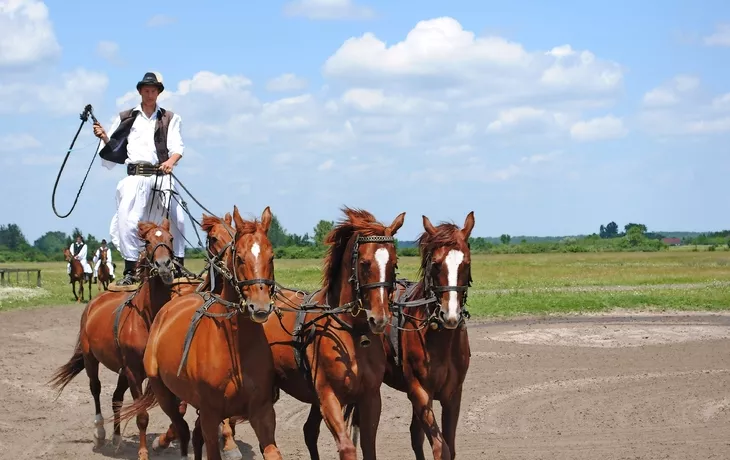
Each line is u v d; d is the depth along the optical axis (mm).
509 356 18609
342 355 7566
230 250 7453
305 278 43562
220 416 7500
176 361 7812
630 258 90000
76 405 13164
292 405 13453
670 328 23531
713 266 63188
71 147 10484
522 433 11320
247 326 7348
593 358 18266
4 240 148125
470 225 8344
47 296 36656
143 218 10406
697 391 14125
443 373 8266
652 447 10344
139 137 10344
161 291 9602
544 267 62750
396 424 12109
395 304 8414
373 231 7605
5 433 11148
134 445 10805
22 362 17266
